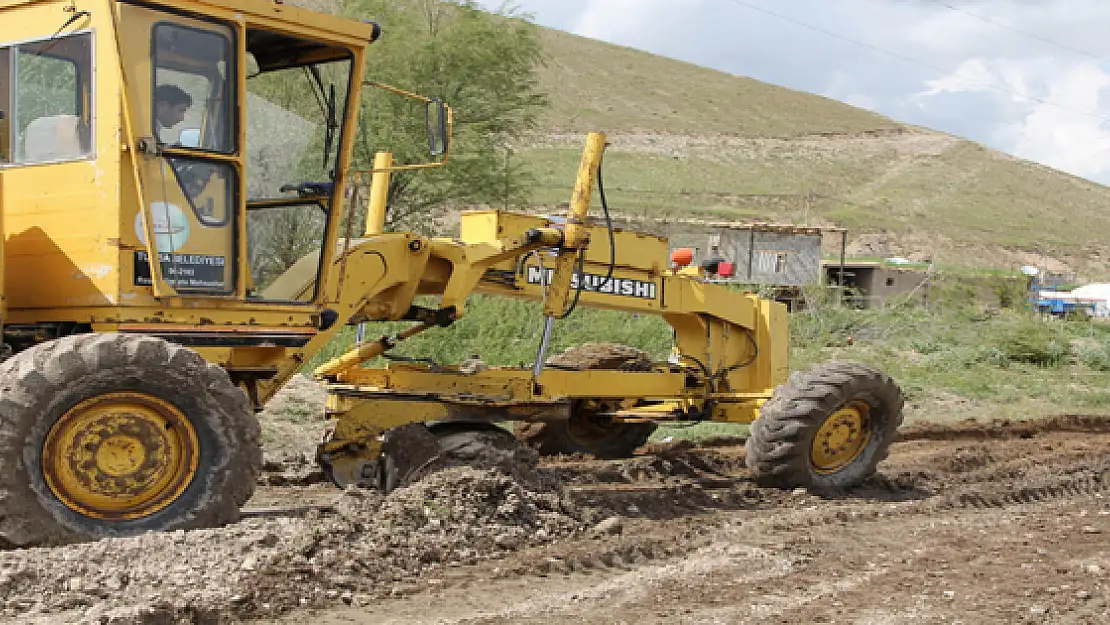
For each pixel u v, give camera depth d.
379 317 8.30
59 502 6.07
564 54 161.12
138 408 6.32
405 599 5.96
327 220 7.43
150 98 6.47
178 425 6.43
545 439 11.13
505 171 28.45
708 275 10.70
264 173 7.30
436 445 7.77
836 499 9.59
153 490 6.36
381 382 8.63
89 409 6.17
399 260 8.16
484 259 8.52
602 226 9.50
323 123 7.40
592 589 6.29
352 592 5.97
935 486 10.49
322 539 6.39
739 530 8.02
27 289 6.81
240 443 6.56
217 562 5.85
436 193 27.14
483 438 7.85
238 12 6.75
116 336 6.18
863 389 9.78
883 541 7.82
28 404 5.89
